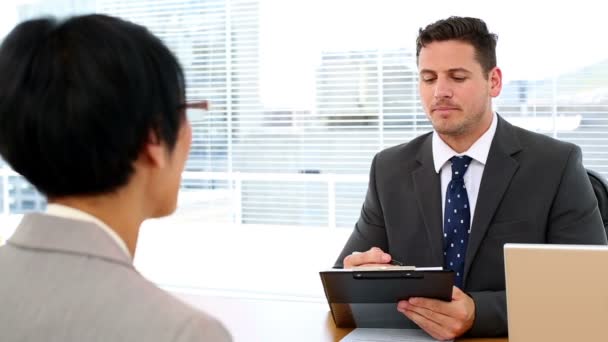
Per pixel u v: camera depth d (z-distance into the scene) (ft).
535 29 12.17
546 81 12.21
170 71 2.11
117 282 1.91
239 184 15.08
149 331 1.79
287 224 14.75
